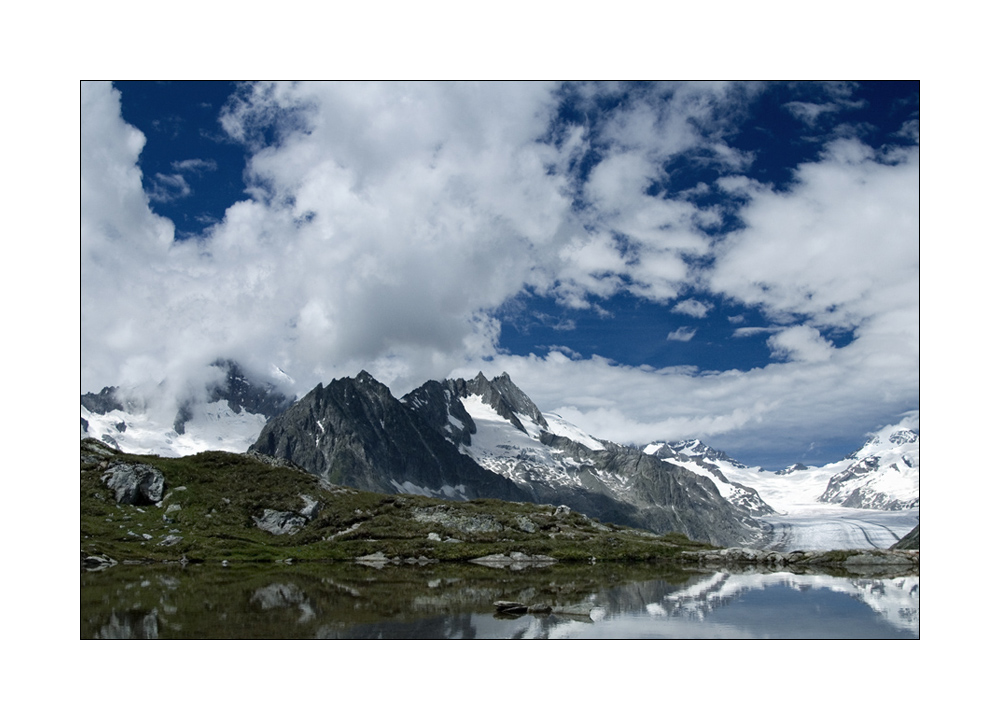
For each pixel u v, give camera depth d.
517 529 149.38
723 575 101.06
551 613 61.34
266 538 135.25
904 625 56.56
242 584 82.19
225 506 143.75
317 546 131.25
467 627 54.59
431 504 160.75
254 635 51.12
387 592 75.62
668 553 136.75
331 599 69.12
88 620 56.22
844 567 120.00
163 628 53.16
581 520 163.50
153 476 145.25
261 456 168.88
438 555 127.00
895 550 136.88
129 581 84.31
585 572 105.81
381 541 134.38
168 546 122.75
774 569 114.69
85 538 121.38
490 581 89.19
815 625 56.50
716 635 52.69
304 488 156.62
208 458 161.62
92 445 154.25
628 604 67.56
